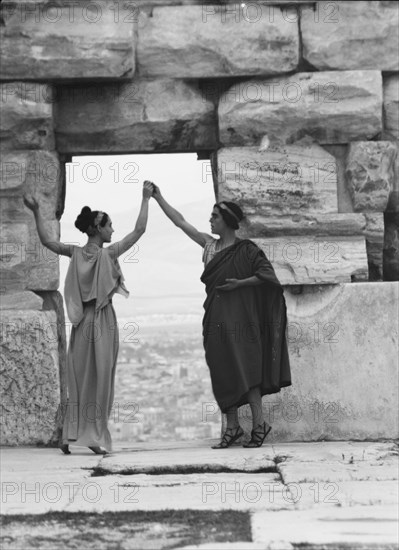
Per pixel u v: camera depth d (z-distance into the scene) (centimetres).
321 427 1062
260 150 1095
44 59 1079
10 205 1097
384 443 1030
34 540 669
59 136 1114
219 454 954
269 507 741
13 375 1070
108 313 1007
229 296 1005
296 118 1094
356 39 1097
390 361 1063
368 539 647
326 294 1077
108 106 1107
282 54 1091
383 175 1095
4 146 1099
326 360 1066
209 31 1091
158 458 938
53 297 1104
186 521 709
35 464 924
